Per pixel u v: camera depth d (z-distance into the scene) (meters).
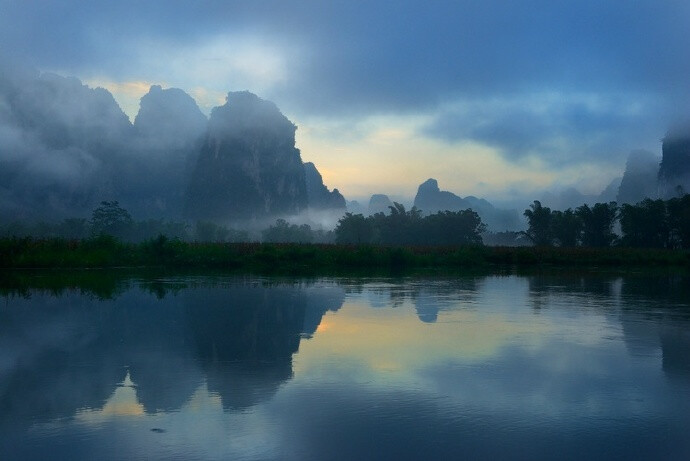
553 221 53.38
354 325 8.84
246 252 27.52
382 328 8.58
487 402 4.97
